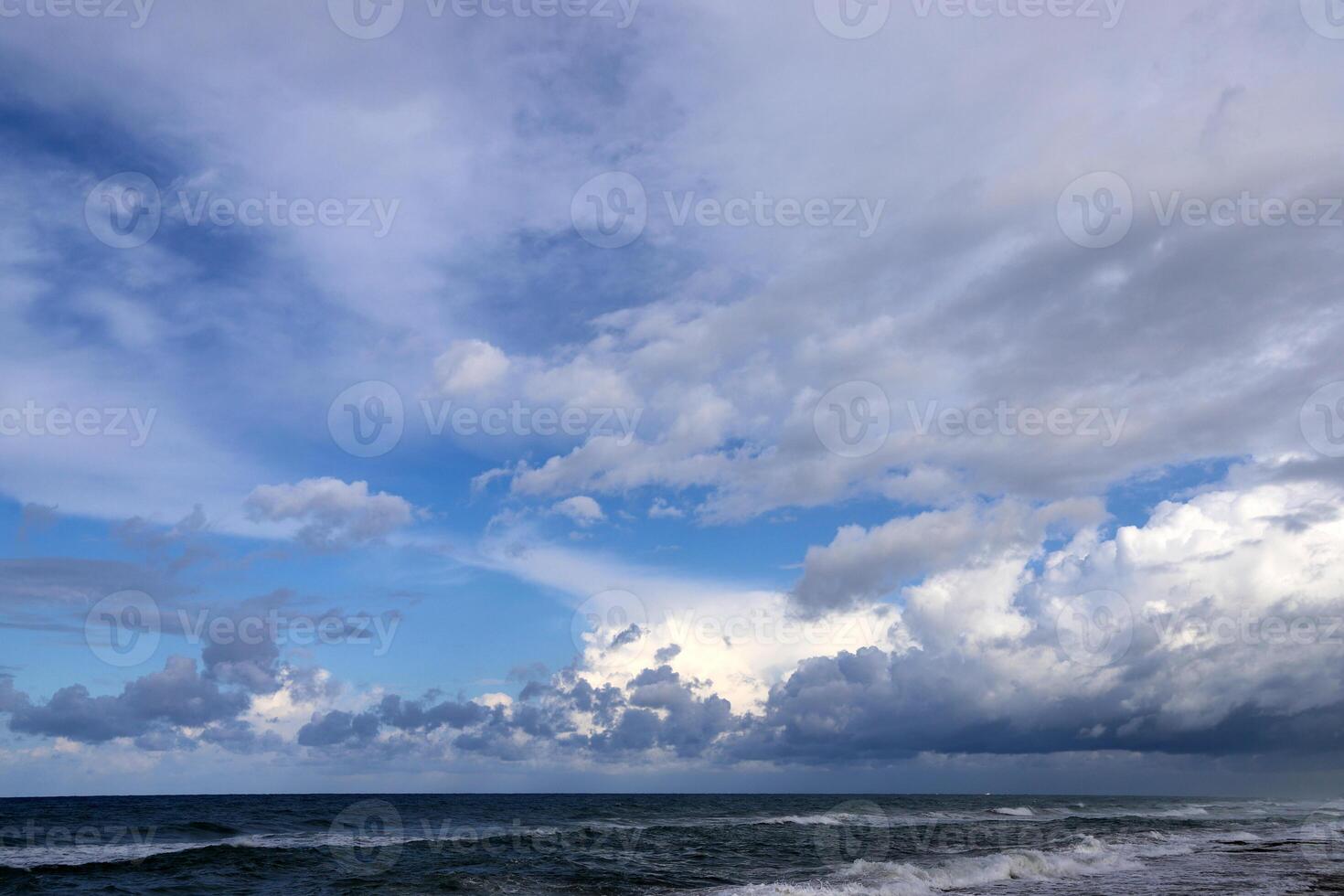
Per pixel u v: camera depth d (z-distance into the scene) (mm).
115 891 20953
